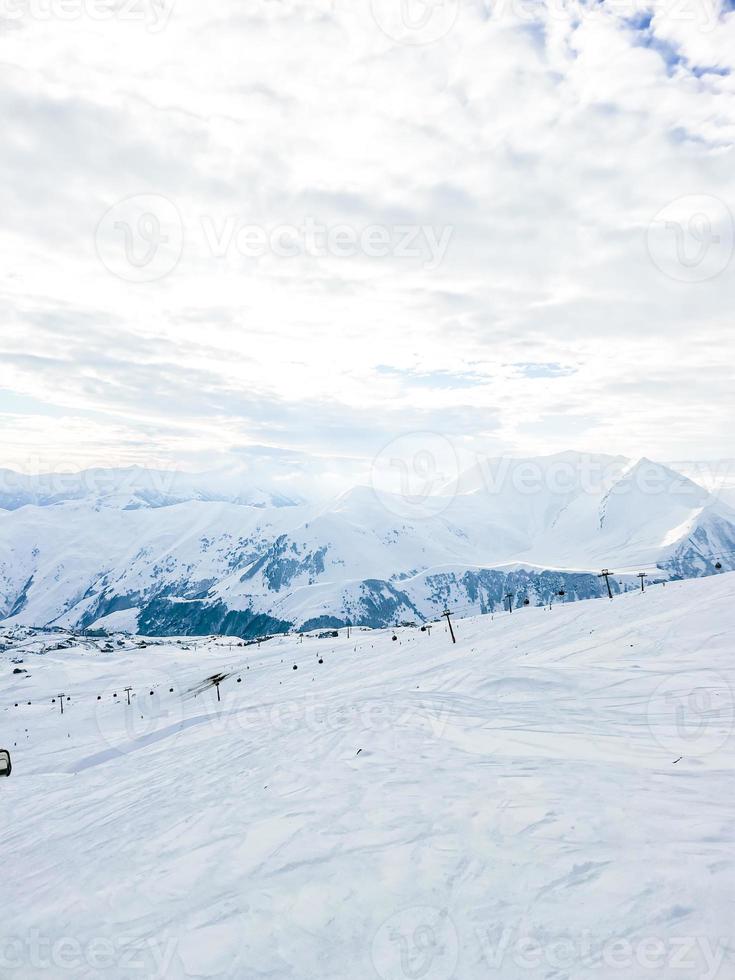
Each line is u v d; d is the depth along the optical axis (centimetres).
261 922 515
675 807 661
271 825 754
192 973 457
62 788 1602
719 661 1712
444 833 647
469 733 1217
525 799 728
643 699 1380
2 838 1103
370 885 552
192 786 1120
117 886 648
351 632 10975
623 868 518
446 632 5675
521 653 3127
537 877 523
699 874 493
